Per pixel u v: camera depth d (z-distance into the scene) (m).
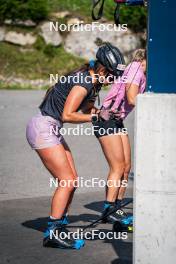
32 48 61.78
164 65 10.35
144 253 10.39
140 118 10.16
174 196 10.22
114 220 14.45
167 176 10.20
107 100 14.76
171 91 10.38
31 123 12.94
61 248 12.84
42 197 17.78
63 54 61.94
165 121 10.11
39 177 20.55
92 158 23.92
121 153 14.70
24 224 14.80
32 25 62.47
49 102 12.93
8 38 61.81
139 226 10.34
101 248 12.90
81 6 63.88
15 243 13.21
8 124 32.88
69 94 12.60
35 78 59.00
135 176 10.27
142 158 10.21
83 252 12.61
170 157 10.16
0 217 15.46
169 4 10.28
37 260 12.10
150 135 10.16
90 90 12.66
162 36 10.33
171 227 10.29
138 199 10.29
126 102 14.67
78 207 16.70
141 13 61.94
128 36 62.16
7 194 18.16
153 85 10.40
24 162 23.03
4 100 44.75
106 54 12.69
